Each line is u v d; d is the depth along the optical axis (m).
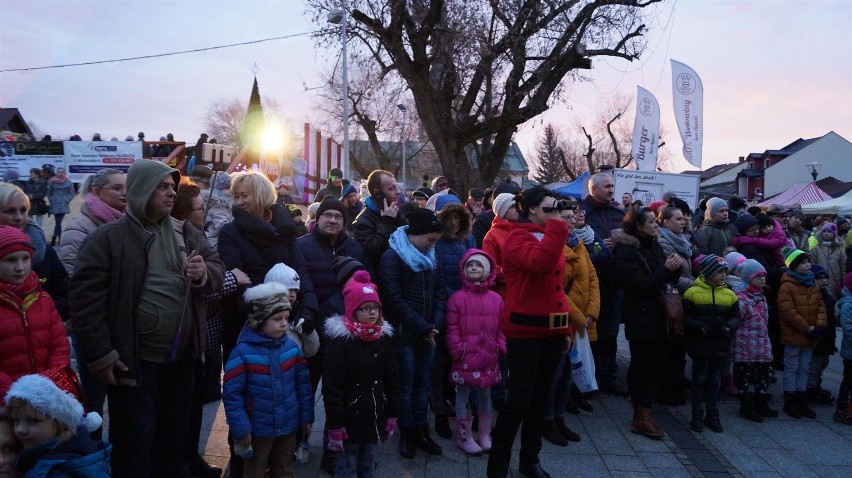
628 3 15.86
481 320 4.42
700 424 5.11
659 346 4.88
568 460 4.43
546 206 3.67
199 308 3.29
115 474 3.01
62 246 3.66
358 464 3.62
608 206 6.33
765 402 5.51
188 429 3.68
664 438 4.91
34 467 2.40
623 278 4.90
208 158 3.44
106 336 2.88
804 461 4.53
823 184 48.19
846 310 5.36
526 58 16.52
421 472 4.12
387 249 4.44
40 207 13.70
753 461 4.52
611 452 4.59
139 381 2.98
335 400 3.43
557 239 3.51
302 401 3.52
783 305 5.59
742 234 6.69
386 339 3.64
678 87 10.38
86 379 3.61
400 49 16.09
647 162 10.61
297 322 3.72
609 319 5.96
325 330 3.64
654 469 4.30
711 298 5.11
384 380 3.61
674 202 7.02
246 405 3.38
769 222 6.61
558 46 15.92
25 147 16.27
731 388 6.16
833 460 4.56
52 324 2.89
